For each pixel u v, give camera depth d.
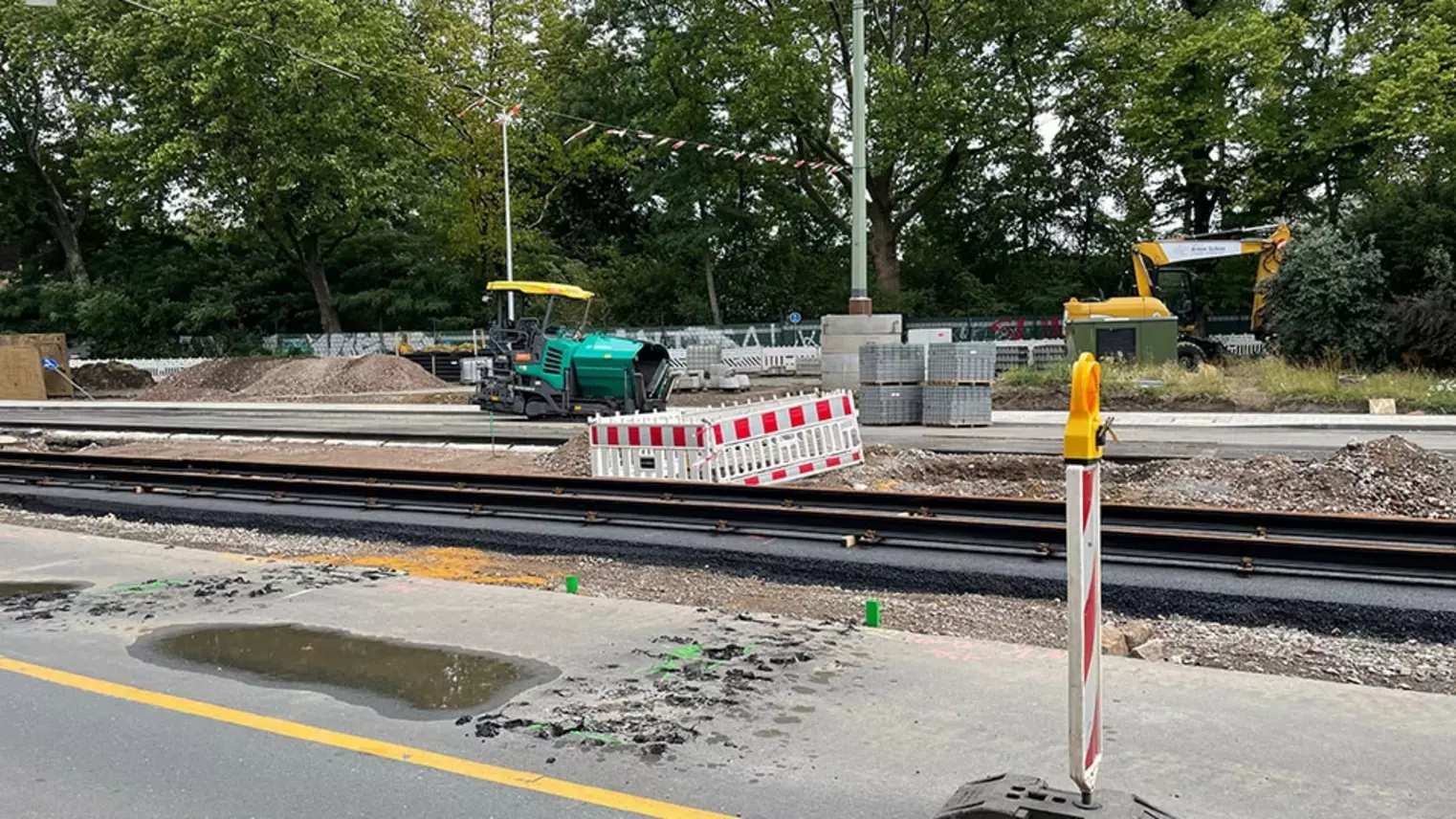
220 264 48.97
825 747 4.36
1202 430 16.59
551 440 16.83
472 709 4.93
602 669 5.48
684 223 43.88
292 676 5.47
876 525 9.03
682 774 4.14
